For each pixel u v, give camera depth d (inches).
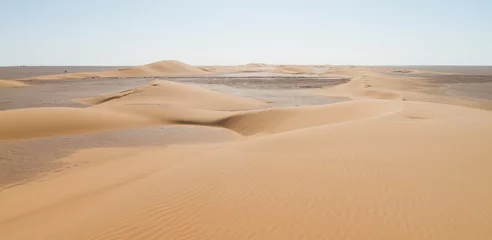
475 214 237.5
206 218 253.3
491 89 2046.0
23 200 379.2
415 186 289.0
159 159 542.9
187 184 330.6
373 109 892.0
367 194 277.0
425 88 2110.0
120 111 1007.0
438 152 387.5
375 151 403.2
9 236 279.0
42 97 1583.4
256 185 312.7
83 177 460.1
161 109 1049.5
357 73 4357.8
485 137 454.3
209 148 613.0
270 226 233.9
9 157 574.9
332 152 409.1
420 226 223.6
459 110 810.8
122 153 603.2
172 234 234.7
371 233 217.5
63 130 778.8
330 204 262.2
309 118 890.7
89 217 291.1
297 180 318.7
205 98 1411.2
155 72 4724.4
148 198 305.6
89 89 2055.9
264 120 906.7
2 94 1731.1
